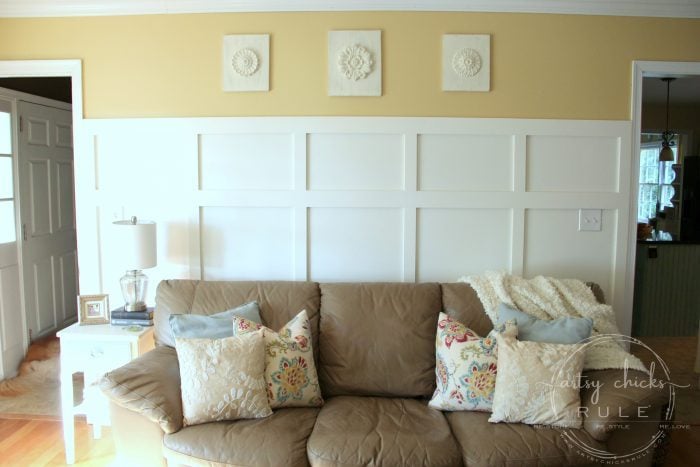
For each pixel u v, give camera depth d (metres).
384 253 3.03
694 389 3.39
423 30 2.93
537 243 3.03
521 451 1.90
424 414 2.19
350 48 2.93
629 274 3.06
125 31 2.98
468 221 3.02
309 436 2.02
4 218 3.54
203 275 3.06
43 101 3.94
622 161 3.00
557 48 2.95
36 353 3.67
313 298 2.60
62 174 4.22
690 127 6.00
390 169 2.98
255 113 2.97
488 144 2.98
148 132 3.00
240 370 2.11
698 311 4.50
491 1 2.90
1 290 3.47
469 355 2.20
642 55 2.97
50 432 2.81
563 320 2.33
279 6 2.92
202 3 2.93
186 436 1.99
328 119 2.95
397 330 2.45
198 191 3.01
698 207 5.84
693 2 2.91
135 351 2.55
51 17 2.98
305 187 2.99
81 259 3.07
